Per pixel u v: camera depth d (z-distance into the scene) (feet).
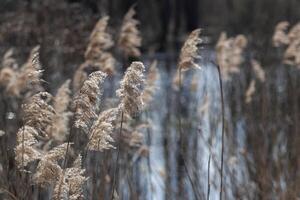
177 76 43.65
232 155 43.91
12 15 64.85
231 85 55.57
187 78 66.95
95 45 39.91
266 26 105.29
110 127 25.20
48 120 26.09
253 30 104.73
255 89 52.85
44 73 54.80
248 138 46.78
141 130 43.04
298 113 47.91
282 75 57.82
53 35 60.85
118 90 25.67
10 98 42.78
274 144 44.45
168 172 42.50
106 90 43.78
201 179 42.01
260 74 49.08
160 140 50.72
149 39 117.80
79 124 25.40
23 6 66.18
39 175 24.52
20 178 27.78
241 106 52.39
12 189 27.78
